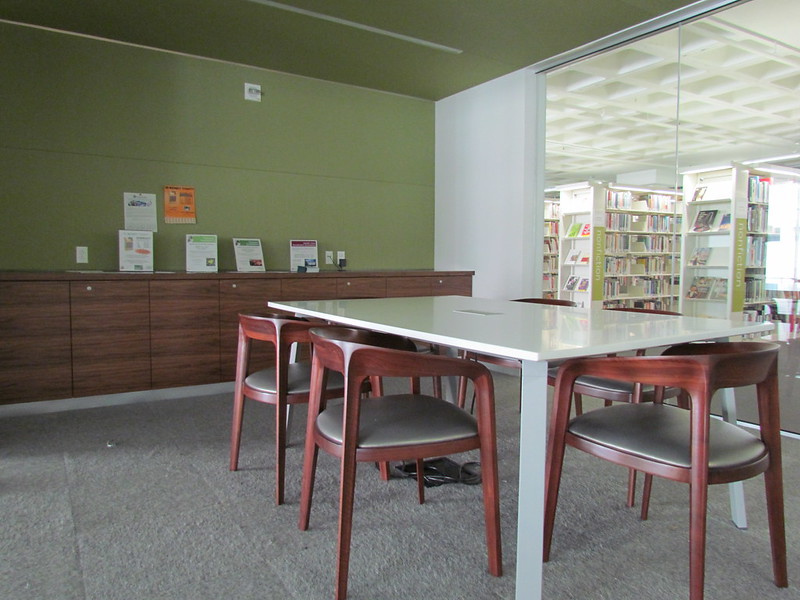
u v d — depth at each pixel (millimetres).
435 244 5863
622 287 6336
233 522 2109
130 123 4234
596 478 2576
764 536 2029
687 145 4172
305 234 5066
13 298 3414
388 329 1908
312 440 1993
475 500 2330
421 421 1713
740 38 3742
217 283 4082
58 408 3617
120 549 1903
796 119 3512
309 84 5008
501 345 1480
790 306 3553
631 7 3555
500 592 1668
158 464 2711
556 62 4562
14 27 3803
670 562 1845
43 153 3934
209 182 4578
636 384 2223
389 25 3842
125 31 3951
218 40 4117
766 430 1624
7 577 1726
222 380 4148
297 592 1664
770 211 3641
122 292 3742
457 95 5488
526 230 4863
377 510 2227
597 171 7676
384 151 5484
